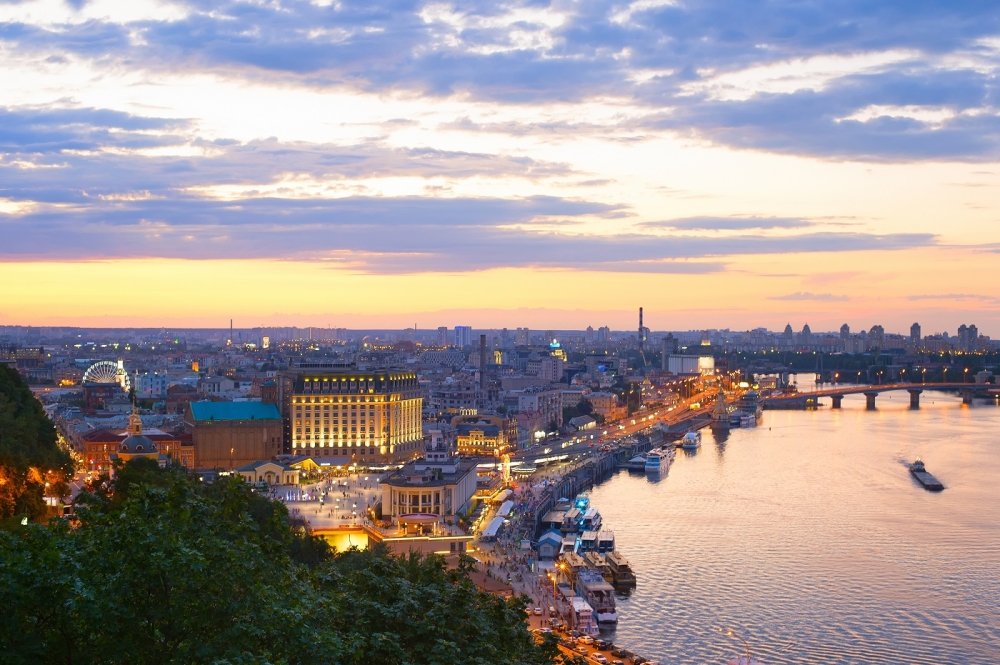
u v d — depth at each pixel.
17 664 98.69
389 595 148.25
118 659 105.88
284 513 135.62
